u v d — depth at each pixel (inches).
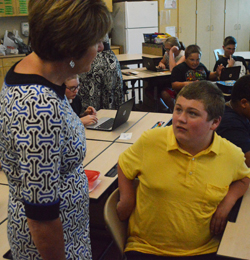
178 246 49.6
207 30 317.4
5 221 52.2
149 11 278.5
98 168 71.2
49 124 29.1
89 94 134.3
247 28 334.3
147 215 50.3
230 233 42.6
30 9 29.5
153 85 192.1
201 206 48.2
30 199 29.6
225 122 65.0
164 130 50.1
